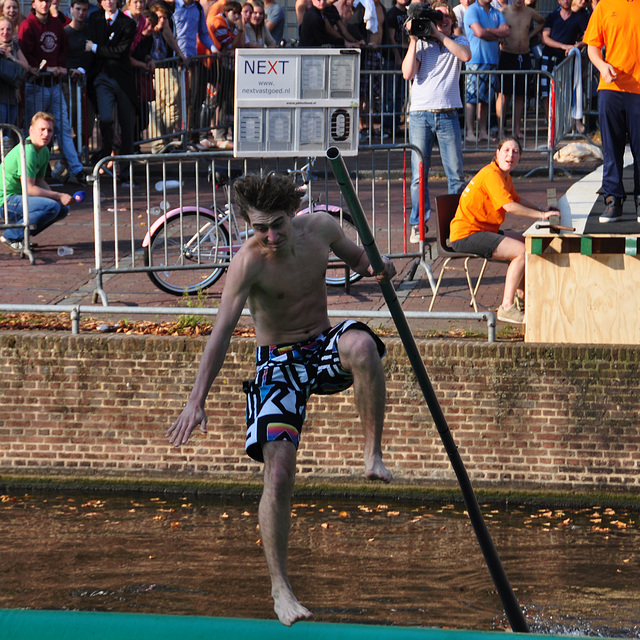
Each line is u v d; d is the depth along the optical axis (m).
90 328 21.91
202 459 20.55
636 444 19.52
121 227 30.56
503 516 19.38
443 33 27.02
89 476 20.78
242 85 24.02
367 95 41.28
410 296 24.27
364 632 6.61
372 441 10.02
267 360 10.31
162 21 38.97
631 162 29.08
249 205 9.74
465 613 15.62
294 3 53.50
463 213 22.08
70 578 16.70
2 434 20.88
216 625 6.61
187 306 23.53
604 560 17.44
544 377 19.56
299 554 17.66
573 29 41.38
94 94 35.88
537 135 38.69
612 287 19.69
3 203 27.20
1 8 34.38
